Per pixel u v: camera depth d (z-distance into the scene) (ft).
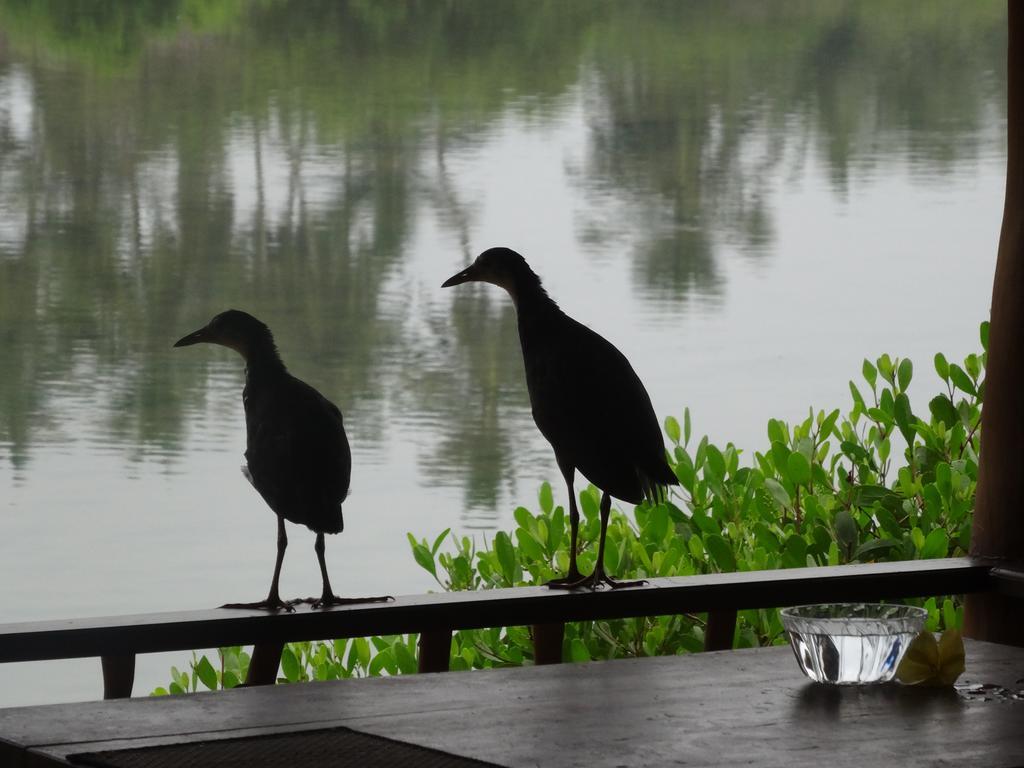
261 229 58.34
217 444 40.98
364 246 57.98
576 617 15.84
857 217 57.62
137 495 36.70
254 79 61.87
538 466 41.32
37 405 42.93
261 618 14.61
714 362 46.47
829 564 21.80
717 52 65.41
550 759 10.12
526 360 16.49
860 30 66.80
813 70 66.23
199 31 61.98
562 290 55.01
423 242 59.93
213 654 32.81
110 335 49.65
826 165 64.34
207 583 31.71
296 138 61.98
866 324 48.91
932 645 12.09
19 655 13.80
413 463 40.86
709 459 23.06
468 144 62.75
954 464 23.07
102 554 32.83
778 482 23.17
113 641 14.15
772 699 11.76
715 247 57.36
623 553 21.48
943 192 59.82
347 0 62.85
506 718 11.23
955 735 10.66
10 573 31.42
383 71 63.26
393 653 21.29
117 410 42.01
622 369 16.31
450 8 63.57
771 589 16.53
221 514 35.78
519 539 21.91
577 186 63.77
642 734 10.75
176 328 53.31
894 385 24.49
